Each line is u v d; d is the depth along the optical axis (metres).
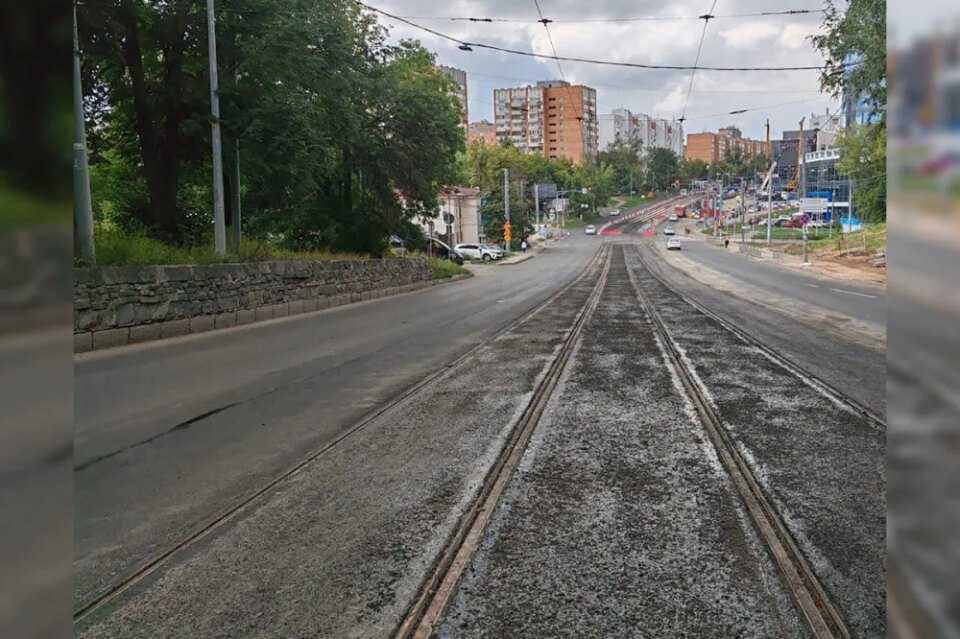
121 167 20.44
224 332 12.59
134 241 12.67
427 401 6.69
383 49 25.28
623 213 130.75
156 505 3.98
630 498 3.98
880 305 16.58
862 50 15.09
